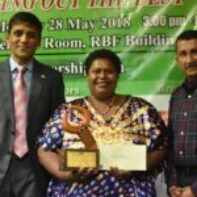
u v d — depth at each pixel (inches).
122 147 96.7
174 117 104.9
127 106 101.0
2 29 129.2
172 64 128.7
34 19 110.1
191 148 100.4
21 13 111.4
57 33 129.3
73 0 129.3
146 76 129.0
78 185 97.9
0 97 108.3
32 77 110.6
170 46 128.6
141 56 129.0
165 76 129.2
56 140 101.3
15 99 108.6
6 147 107.1
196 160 100.0
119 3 129.0
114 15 129.1
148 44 128.8
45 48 129.2
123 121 99.0
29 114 108.0
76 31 129.3
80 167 96.1
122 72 129.1
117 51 129.0
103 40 129.2
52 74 112.6
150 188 100.0
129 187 97.3
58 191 101.1
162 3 128.8
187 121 102.0
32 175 108.2
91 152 96.3
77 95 129.5
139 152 96.5
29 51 109.5
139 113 100.6
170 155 105.1
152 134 100.2
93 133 97.8
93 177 97.2
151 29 128.7
